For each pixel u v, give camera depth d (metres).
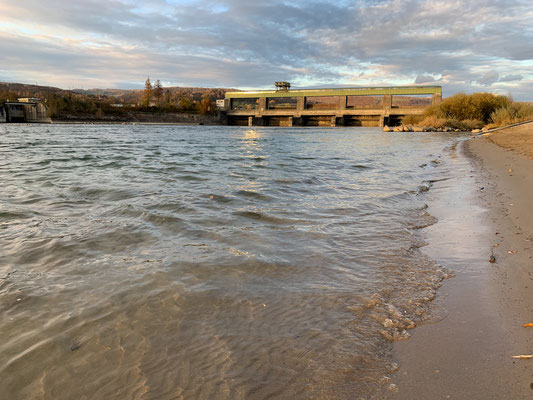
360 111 116.19
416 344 2.79
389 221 6.28
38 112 108.31
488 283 3.77
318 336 2.89
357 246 5.01
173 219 6.16
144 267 4.16
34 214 6.45
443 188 9.36
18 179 10.35
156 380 2.36
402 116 111.56
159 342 2.77
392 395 2.25
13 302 3.32
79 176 11.06
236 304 3.37
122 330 2.92
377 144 30.22
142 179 10.54
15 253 4.55
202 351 2.67
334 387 2.32
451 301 3.46
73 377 2.39
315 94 126.25
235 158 17.61
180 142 32.50
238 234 5.44
